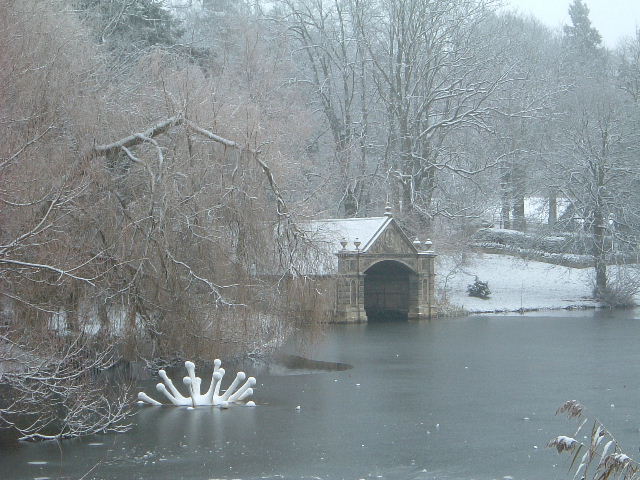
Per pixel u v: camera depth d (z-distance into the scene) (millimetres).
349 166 77938
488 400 31297
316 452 23375
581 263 87375
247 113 37125
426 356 44406
